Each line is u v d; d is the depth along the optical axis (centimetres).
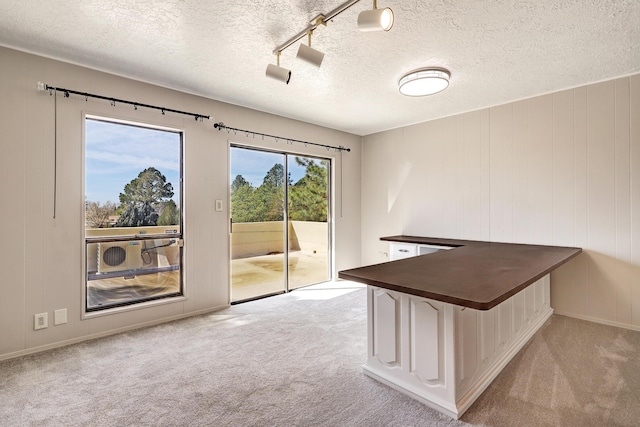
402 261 241
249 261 383
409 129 443
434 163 415
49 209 249
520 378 205
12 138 234
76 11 192
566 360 227
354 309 347
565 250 292
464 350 176
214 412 174
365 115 402
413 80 276
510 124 349
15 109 235
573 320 305
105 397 187
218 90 319
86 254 271
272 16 198
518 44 230
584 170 304
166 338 270
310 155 443
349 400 184
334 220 473
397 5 186
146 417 169
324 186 468
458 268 213
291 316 325
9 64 232
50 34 218
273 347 253
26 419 167
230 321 311
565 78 289
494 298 144
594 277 300
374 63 261
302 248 441
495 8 189
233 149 368
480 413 171
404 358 190
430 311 175
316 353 243
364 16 161
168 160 318
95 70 269
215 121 344
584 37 221
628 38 221
